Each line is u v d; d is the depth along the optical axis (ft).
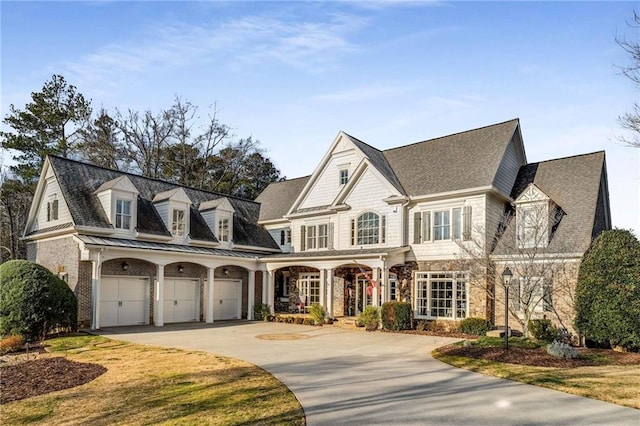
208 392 29.45
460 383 32.99
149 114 139.33
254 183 159.74
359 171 80.18
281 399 27.84
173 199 78.28
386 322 67.77
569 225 63.26
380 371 37.22
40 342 53.26
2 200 116.47
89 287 65.05
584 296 52.95
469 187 68.03
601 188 73.36
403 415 24.91
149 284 73.61
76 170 74.28
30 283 54.49
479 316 65.16
